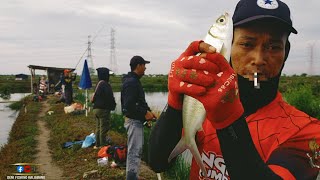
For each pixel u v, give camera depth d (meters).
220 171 1.57
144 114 6.34
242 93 1.59
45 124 16.83
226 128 1.22
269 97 1.58
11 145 11.54
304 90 22.36
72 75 21.91
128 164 6.45
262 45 1.52
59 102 25.19
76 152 9.82
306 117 1.51
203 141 1.65
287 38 1.64
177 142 1.58
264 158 1.45
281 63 1.56
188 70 1.21
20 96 48.72
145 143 9.16
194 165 1.73
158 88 74.00
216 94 1.18
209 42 1.50
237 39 1.56
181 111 1.53
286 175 1.25
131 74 6.42
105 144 9.91
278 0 1.55
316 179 1.34
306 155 1.37
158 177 6.86
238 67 1.58
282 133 1.46
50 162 9.30
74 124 14.97
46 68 34.12
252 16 1.50
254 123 1.54
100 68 9.72
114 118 15.16
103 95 9.70
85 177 7.59
